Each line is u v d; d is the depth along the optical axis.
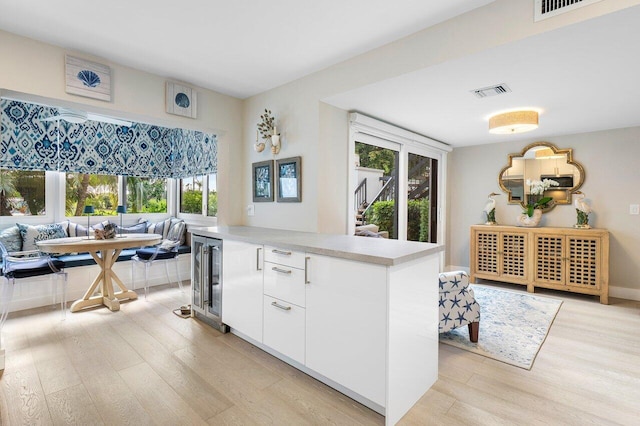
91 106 2.77
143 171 5.23
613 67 2.26
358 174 3.51
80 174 4.74
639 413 1.78
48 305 3.61
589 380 2.11
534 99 2.94
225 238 2.80
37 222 4.30
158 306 3.58
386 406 1.67
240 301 2.65
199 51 2.66
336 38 2.44
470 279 4.69
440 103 3.08
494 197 4.93
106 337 2.75
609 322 3.15
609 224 4.08
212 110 3.57
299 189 3.15
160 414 1.76
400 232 4.09
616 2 1.63
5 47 2.34
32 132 4.13
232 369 2.24
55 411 1.78
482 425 1.69
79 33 2.38
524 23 1.89
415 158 4.43
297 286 2.14
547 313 3.38
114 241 3.43
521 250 4.28
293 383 2.07
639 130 3.88
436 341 2.11
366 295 1.75
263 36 2.42
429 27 2.28
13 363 2.30
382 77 2.54
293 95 3.25
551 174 4.46
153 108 3.11
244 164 3.87
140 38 2.46
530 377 2.15
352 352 1.82
